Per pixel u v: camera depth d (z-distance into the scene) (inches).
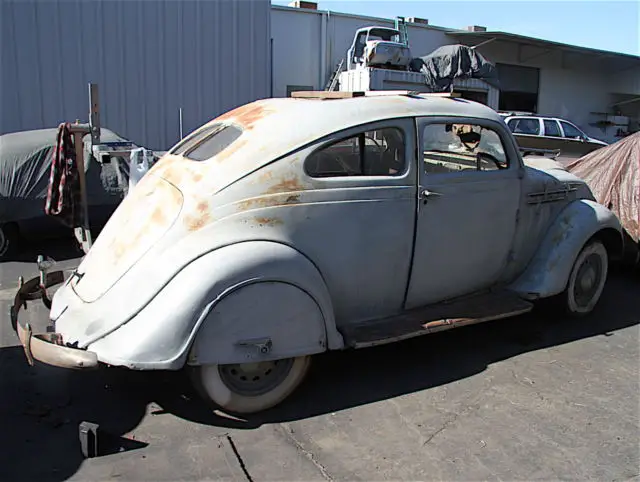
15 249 246.5
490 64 602.2
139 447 112.6
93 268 128.2
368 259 134.2
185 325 108.2
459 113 148.9
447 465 109.1
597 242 179.2
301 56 687.1
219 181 120.2
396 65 561.3
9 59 353.7
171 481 102.6
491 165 157.8
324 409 128.2
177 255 114.4
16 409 126.0
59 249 254.5
